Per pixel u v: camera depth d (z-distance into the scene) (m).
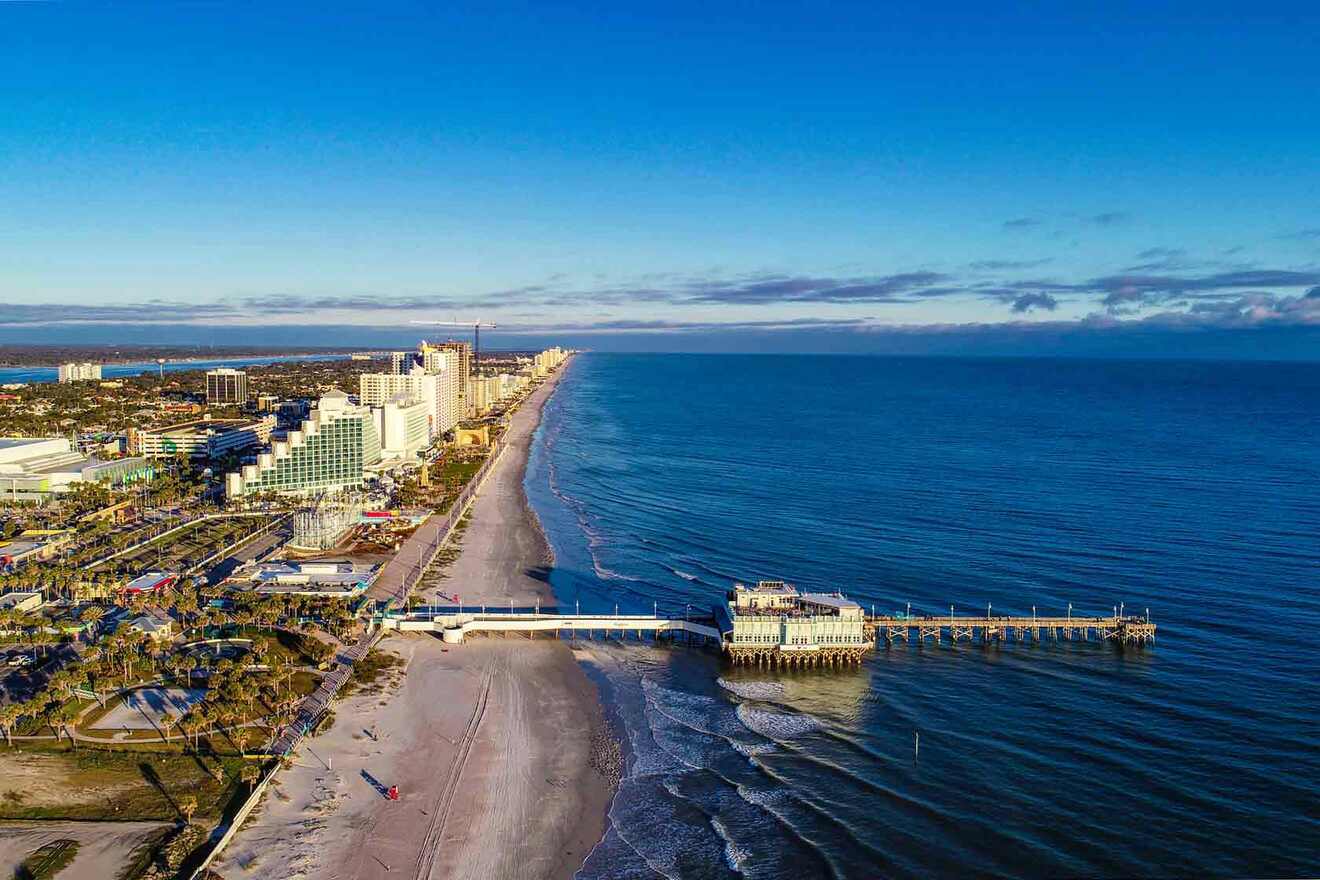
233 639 165.62
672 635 178.25
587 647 172.50
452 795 117.00
